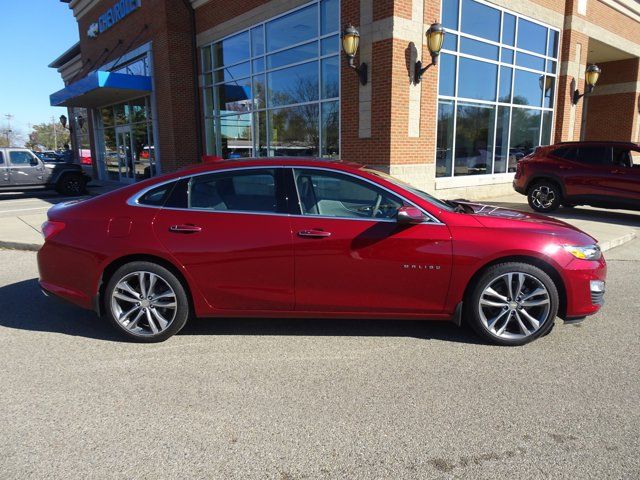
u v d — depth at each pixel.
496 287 3.85
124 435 2.71
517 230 3.80
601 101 20.55
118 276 3.89
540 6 13.61
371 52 9.96
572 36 14.76
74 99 19.97
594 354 3.76
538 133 14.77
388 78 9.71
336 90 11.19
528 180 10.77
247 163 3.98
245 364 3.60
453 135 11.52
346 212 3.87
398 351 3.82
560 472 2.39
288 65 12.49
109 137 22.88
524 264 3.76
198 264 3.83
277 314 3.93
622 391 3.19
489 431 2.73
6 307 4.96
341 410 2.96
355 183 3.88
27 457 2.51
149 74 17.42
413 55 9.95
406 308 3.86
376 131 10.10
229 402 3.06
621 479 2.33
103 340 4.08
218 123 16.27
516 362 3.62
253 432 2.73
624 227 9.09
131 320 4.00
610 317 4.61
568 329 4.29
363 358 3.70
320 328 4.32
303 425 2.80
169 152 16.98
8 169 15.47
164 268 3.88
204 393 3.17
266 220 3.82
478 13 11.73
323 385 3.27
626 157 9.75
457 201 4.66
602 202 9.82
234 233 3.80
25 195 17.22
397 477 2.36
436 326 4.36
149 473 2.39
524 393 3.16
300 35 12.05
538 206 10.72
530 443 2.62
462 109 11.73
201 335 4.17
